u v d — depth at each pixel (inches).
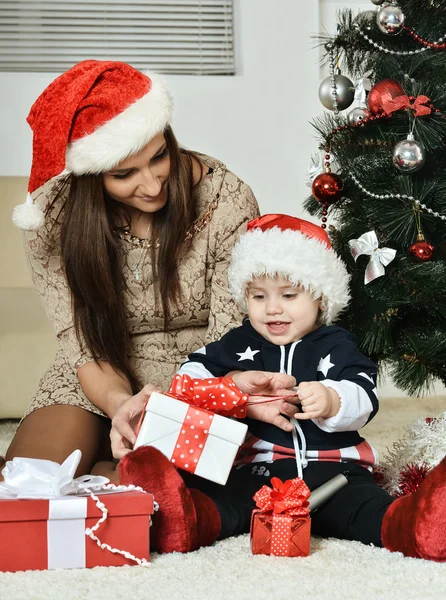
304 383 53.2
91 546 45.6
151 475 47.3
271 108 132.9
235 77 132.0
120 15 133.9
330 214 77.5
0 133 128.4
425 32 70.2
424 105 67.2
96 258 64.9
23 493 46.4
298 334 59.8
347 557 47.6
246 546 50.8
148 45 134.1
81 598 39.8
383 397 133.1
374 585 41.8
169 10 133.5
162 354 70.0
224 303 67.5
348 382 55.6
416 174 68.9
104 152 59.0
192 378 54.4
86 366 66.2
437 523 45.3
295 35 132.5
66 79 61.7
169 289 66.6
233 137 132.6
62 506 44.9
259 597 39.9
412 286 66.2
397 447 65.3
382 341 68.3
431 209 67.4
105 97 59.7
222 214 68.0
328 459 56.5
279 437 57.1
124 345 67.4
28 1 132.7
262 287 59.9
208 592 40.8
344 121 73.4
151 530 48.4
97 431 65.7
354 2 134.8
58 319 68.3
